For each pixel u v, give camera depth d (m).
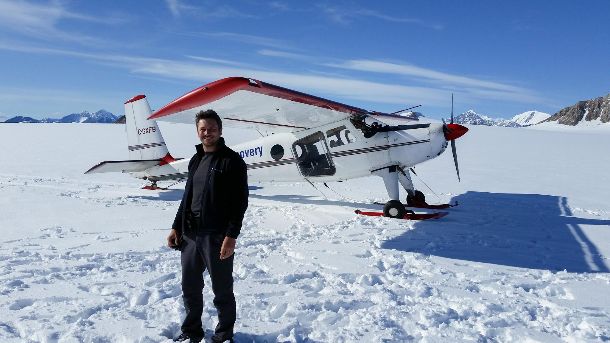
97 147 21.00
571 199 8.77
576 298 3.28
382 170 7.20
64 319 2.68
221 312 2.34
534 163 16.59
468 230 5.78
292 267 4.01
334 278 3.70
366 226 6.00
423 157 7.11
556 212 7.28
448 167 14.90
